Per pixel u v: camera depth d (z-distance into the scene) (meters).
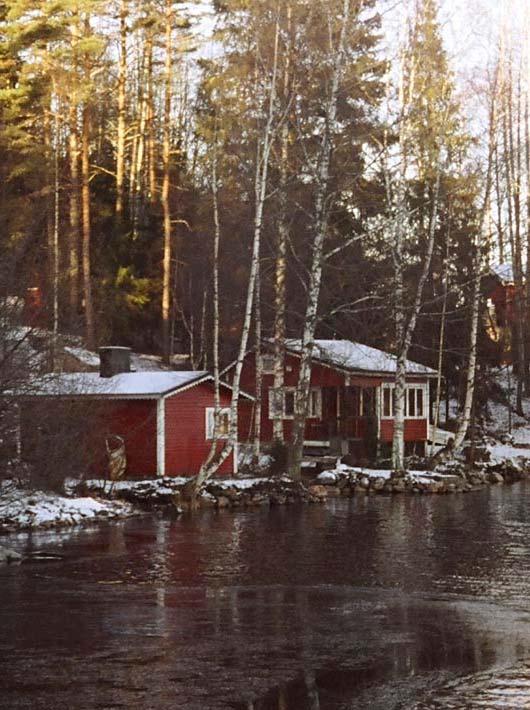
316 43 41.16
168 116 55.78
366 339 59.31
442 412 70.94
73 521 32.28
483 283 62.84
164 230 59.53
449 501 40.66
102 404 35.75
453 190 47.75
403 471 45.56
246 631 17.31
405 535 30.03
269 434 55.56
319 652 15.90
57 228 49.69
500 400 70.44
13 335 30.08
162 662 15.20
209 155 49.31
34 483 32.47
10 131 46.78
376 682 14.27
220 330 62.28
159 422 42.50
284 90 41.41
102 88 60.00
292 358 55.47
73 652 15.73
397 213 45.56
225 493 38.50
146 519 33.75
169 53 55.22
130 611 18.97
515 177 60.81
